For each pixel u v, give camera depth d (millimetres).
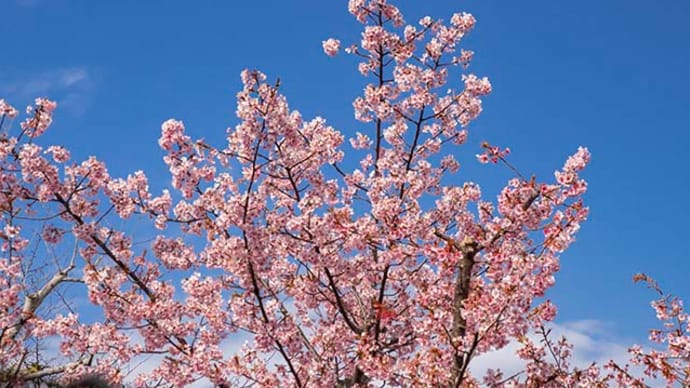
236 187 9922
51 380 10156
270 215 9594
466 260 9500
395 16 11055
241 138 9055
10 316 9297
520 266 7984
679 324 9914
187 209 9750
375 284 11398
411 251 9906
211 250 9555
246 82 8938
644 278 9938
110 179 9836
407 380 9102
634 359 9836
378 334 10250
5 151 8992
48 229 9461
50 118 9297
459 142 11305
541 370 9500
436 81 11000
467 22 10922
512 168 9078
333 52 11172
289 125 9195
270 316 9672
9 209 9117
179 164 9648
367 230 9562
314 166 9969
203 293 9961
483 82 10977
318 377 9781
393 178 10164
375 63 11242
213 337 9516
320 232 9359
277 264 10742
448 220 10492
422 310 10758
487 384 9125
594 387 9414
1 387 9227
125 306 9406
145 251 10398
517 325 8016
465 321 9039
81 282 11703
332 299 11250
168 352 9391
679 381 9391
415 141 10922
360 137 11531
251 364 9594
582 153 8617
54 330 9289
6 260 9414
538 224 8945
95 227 9508
